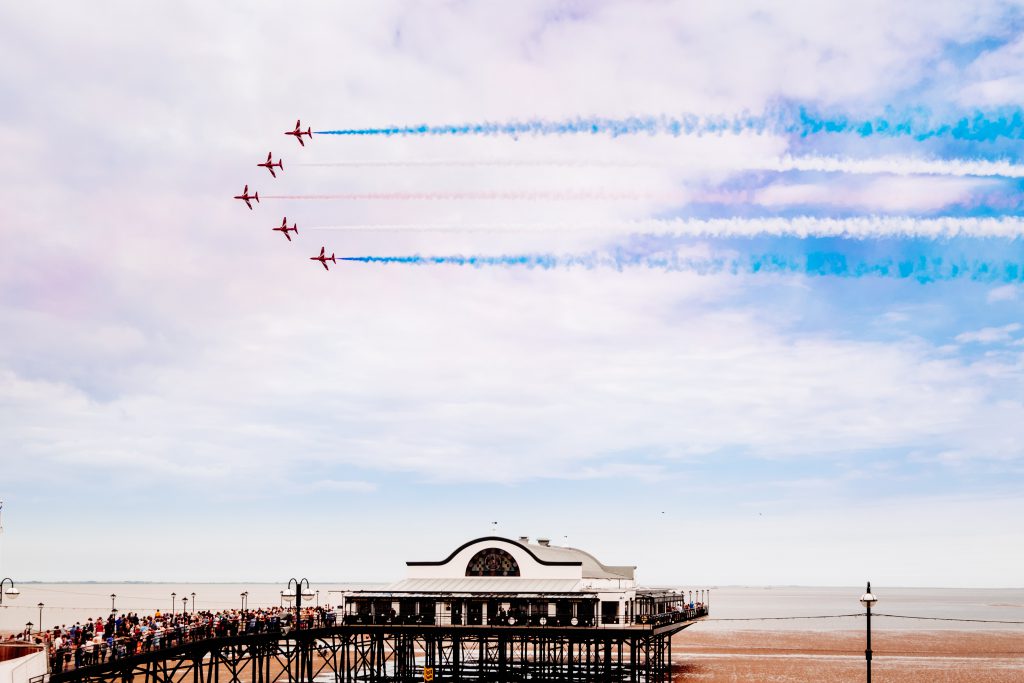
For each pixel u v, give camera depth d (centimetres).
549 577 10700
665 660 16112
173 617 8638
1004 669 15025
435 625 9631
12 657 5900
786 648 19300
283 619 8900
